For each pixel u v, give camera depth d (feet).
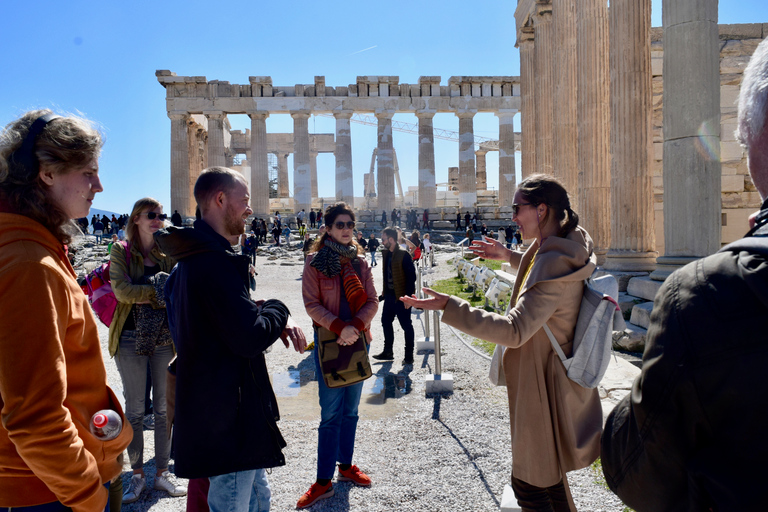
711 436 3.56
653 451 3.92
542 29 52.08
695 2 24.90
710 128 25.03
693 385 3.50
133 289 12.36
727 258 3.61
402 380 22.29
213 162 142.31
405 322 24.98
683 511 3.91
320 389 12.70
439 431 16.31
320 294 12.83
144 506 12.46
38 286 5.15
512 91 151.84
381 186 147.13
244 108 144.25
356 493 12.64
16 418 4.95
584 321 7.73
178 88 143.64
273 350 29.60
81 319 5.90
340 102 147.23
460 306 7.39
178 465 7.61
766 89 3.59
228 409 7.61
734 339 3.34
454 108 150.00
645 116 32.12
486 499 12.15
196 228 7.87
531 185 8.51
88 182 6.05
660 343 3.76
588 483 12.48
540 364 7.88
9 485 5.39
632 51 31.91
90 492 5.49
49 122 5.73
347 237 13.03
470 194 148.87
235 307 7.38
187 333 7.59
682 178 25.54
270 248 106.32
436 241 115.85
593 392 8.20
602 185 38.17
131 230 13.06
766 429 3.25
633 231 32.27
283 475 13.82
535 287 7.61
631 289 30.01
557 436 7.83
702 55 24.91
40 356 5.06
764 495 3.20
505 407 18.24
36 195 5.62
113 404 6.51
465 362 25.00
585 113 38.45
